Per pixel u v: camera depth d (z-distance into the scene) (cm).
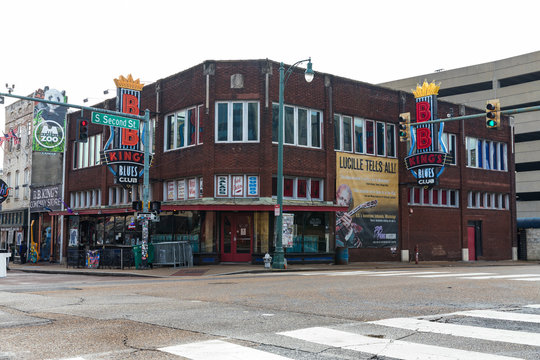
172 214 2805
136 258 2420
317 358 565
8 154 4744
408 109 3359
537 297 1080
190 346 625
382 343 639
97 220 3538
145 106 3162
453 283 1392
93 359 565
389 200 3203
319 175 2884
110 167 3025
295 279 1630
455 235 3559
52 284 1620
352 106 3070
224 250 2695
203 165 2714
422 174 3186
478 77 6556
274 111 2741
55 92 4150
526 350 596
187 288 1363
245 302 1038
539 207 6325
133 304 1021
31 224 4222
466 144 3706
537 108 1892
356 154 3062
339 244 2933
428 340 657
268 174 2666
